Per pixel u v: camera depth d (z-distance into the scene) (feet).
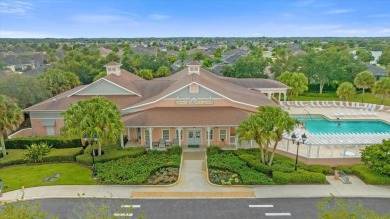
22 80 156.15
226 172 92.02
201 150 112.98
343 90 188.44
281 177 85.30
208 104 118.11
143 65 310.24
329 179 89.51
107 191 82.53
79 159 101.65
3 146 106.11
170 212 72.02
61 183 86.69
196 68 144.97
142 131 115.65
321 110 175.83
